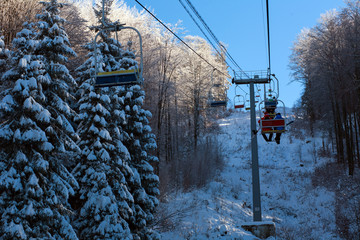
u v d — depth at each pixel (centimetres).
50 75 1395
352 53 3484
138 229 1847
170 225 2280
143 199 1869
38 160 1217
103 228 1484
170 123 4088
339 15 3750
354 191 3247
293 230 2669
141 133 1986
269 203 3494
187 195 3062
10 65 1314
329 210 3145
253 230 2220
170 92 3462
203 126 4934
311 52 4256
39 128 1241
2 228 1106
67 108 1378
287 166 4816
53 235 1249
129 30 3316
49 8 1467
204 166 3612
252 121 2539
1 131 1179
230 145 5738
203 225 2359
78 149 1411
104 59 1869
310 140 5638
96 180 1552
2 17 2122
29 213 1136
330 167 4291
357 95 3706
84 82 1686
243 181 4250
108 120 1725
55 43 1384
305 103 6194
